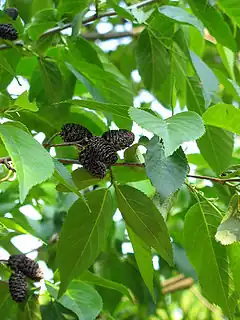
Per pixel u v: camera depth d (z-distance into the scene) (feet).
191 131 1.21
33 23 1.86
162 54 1.91
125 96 1.95
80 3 1.86
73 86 2.01
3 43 1.86
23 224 1.90
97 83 1.93
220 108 1.37
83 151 1.38
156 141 1.30
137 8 1.85
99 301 1.74
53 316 1.71
